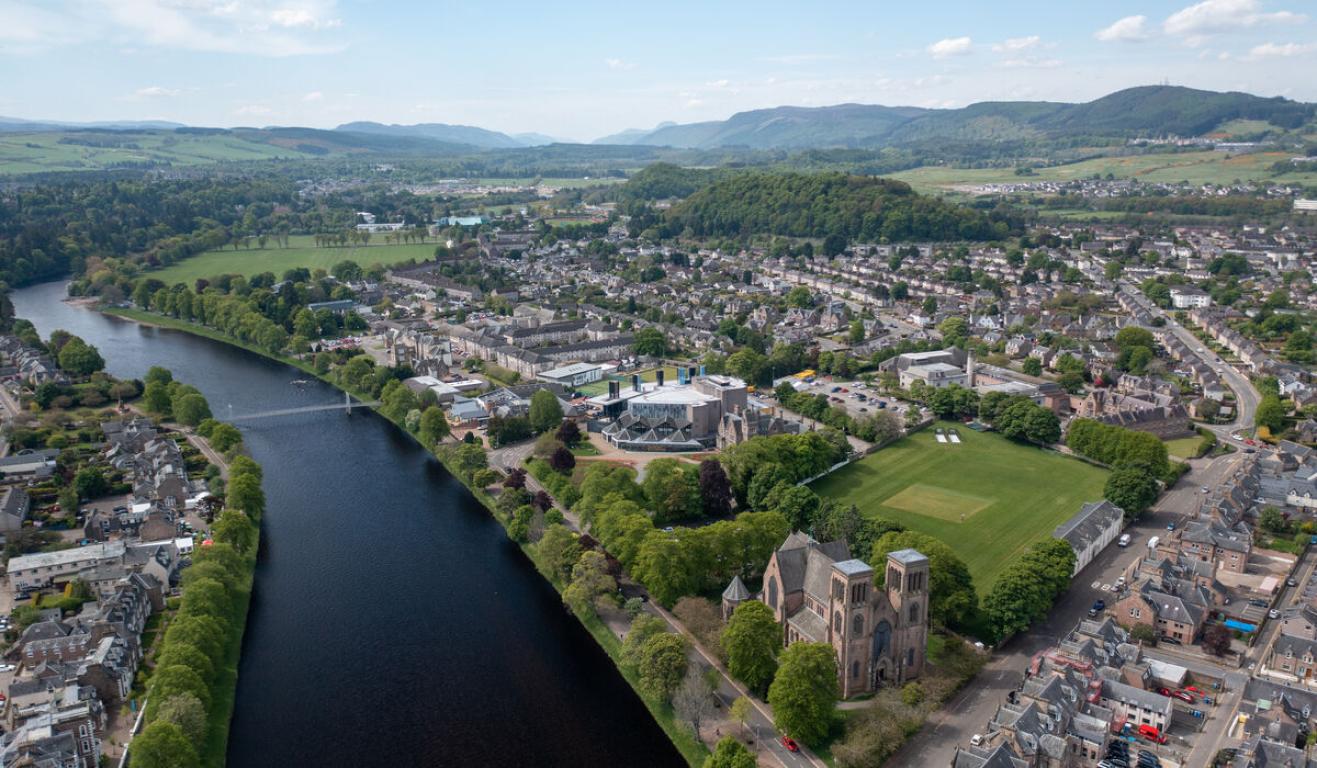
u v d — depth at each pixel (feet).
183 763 650.43
